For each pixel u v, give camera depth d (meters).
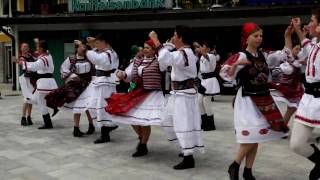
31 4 17.30
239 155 4.52
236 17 12.33
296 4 11.73
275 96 6.94
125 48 15.12
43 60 7.82
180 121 5.26
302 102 4.18
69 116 9.51
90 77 7.35
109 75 6.73
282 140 6.73
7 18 15.80
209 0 13.46
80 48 7.30
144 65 5.77
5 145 6.80
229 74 4.37
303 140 4.15
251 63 4.36
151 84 5.71
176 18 13.04
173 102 5.33
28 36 16.44
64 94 7.34
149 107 5.72
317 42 4.45
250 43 4.41
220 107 10.83
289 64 6.55
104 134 6.87
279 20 12.46
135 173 5.23
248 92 4.42
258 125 4.39
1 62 20.25
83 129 8.03
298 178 4.94
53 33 16.00
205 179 4.94
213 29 13.93
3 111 10.63
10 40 18.73
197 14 12.73
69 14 15.27
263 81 4.43
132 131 7.75
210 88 7.64
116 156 6.05
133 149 6.43
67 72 7.36
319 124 4.04
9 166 5.63
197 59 5.75
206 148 6.39
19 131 7.92
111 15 14.02
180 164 5.38
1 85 19.09
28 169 5.48
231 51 13.84
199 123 5.39
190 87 5.27
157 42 5.25
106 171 5.34
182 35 5.24
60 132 7.77
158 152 6.24
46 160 5.90
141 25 14.33
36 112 10.20
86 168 5.49
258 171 5.21
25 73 8.28
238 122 4.46
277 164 5.49
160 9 13.81
